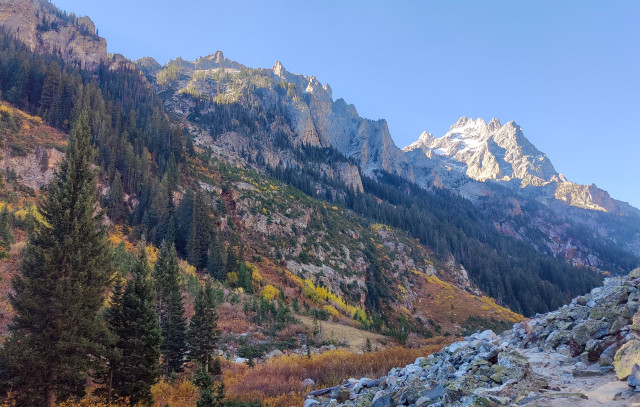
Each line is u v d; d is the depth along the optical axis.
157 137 106.31
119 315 21.81
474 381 8.25
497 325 88.75
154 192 77.06
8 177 60.78
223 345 36.78
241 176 114.69
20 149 66.25
